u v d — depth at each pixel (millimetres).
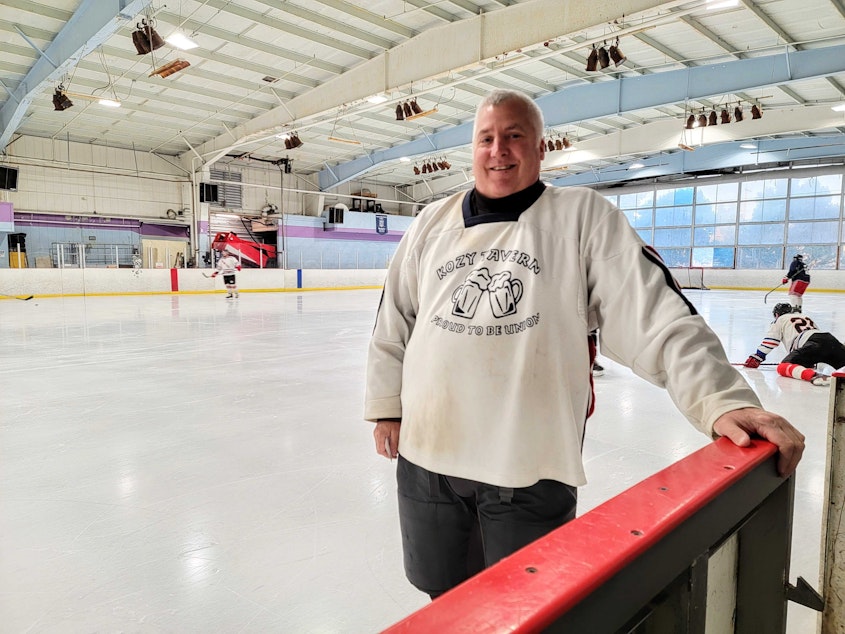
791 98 12875
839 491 1026
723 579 742
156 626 1321
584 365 924
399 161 17641
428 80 9508
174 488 2141
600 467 2389
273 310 10633
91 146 16375
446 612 384
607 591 448
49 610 1380
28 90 11008
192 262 17484
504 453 911
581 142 17031
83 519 1874
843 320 8305
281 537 1759
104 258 16828
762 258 19328
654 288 877
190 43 7746
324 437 2795
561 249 928
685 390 818
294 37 9711
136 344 6109
